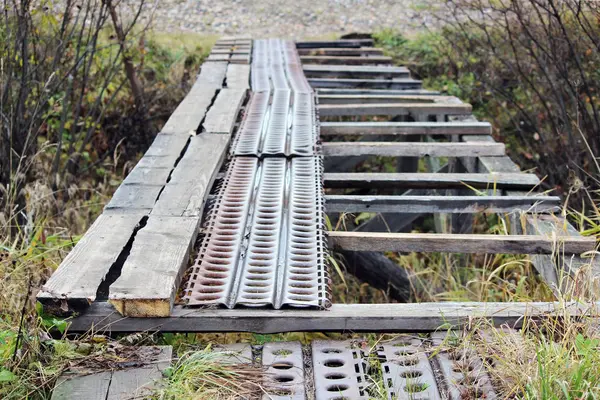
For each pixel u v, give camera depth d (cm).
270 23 1091
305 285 307
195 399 241
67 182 678
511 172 490
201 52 945
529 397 237
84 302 275
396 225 601
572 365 249
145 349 269
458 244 361
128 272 293
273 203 394
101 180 782
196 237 346
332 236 366
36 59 620
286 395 247
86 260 304
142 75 847
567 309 292
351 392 250
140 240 323
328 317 285
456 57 921
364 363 270
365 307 293
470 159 552
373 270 632
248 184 421
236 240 347
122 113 811
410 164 796
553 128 781
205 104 601
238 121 581
